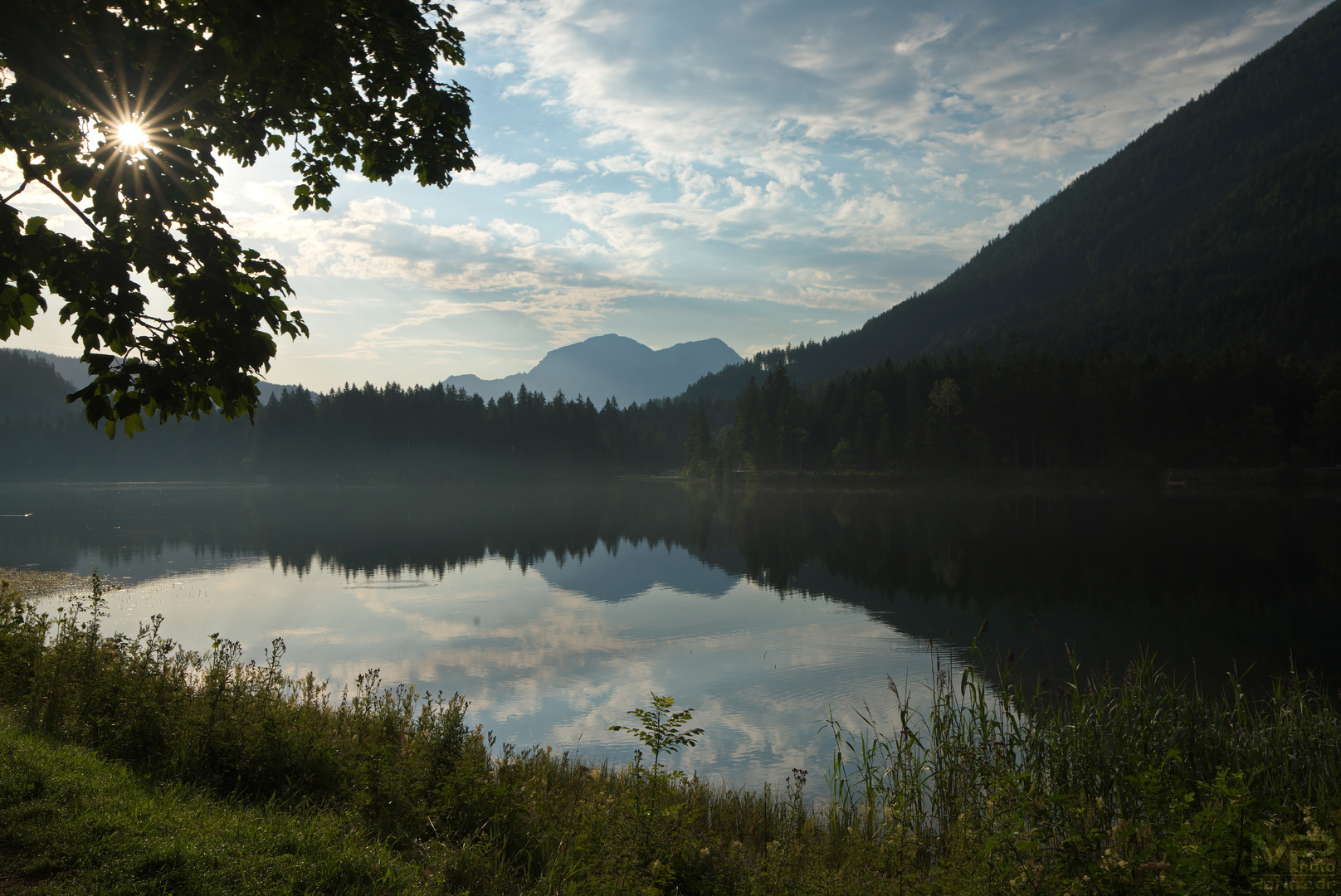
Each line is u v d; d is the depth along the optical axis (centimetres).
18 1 423
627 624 2514
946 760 1008
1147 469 9919
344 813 638
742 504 9219
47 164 512
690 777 1191
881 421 11475
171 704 789
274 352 505
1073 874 470
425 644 2211
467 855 566
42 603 2722
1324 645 2141
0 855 484
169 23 499
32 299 482
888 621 2547
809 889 564
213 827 554
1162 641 2206
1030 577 3422
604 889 522
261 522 6425
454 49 795
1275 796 866
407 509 8288
